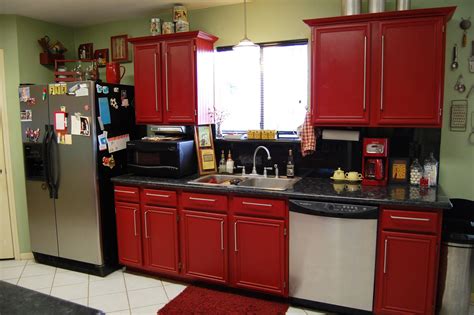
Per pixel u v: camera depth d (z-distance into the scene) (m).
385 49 2.55
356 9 2.69
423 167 2.75
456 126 2.72
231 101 3.48
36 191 3.51
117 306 2.76
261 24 3.26
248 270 2.79
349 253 2.43
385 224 2.34
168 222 3.06
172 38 3.21
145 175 3.30
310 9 3.08
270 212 2.66
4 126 3.63
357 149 2.96
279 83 3.29
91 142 3.19
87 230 3.31
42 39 3.78
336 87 2.72
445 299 2.41
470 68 2.65
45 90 3.34
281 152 3.24
